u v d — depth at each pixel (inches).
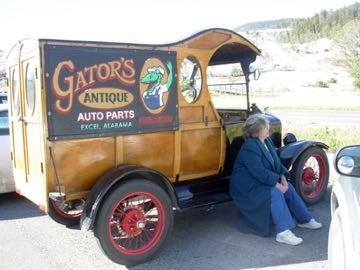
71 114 154.9
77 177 160.4
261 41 4943.4
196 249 176.2
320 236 185.0
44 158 152.2
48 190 155.0
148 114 173.6
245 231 192.5
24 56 167.8
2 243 187.9
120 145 167.2
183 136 186.5
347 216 109.2
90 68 157.6
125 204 164.9
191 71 187.3
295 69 3102.9
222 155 203.0
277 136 239.8
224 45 208.7
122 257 159.9
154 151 177.8
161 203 167.6
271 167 189.8
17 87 180.5
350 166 109.7
